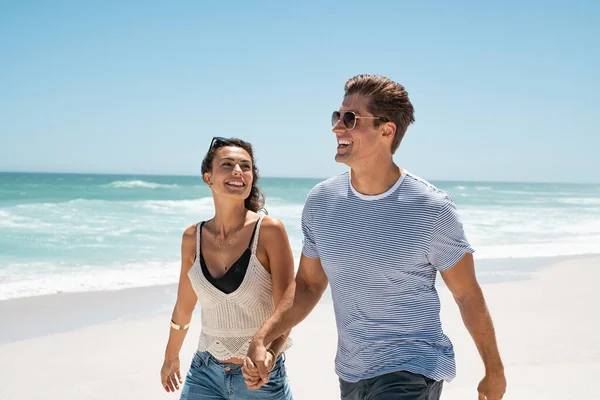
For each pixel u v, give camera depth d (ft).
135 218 75.46
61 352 20.70
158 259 43.04
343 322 9.58
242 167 10.98
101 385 17.74
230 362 10.73
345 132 9.45
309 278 10.36
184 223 70.13
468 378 18.45
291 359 20.08
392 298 9.19
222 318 10.73
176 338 12.15
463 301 9.27
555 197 185.78
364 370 9.20
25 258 42.73
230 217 11.02
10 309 26.48
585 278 36.37
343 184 9.88
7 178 283.18
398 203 9.25
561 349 21.38
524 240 59.47
